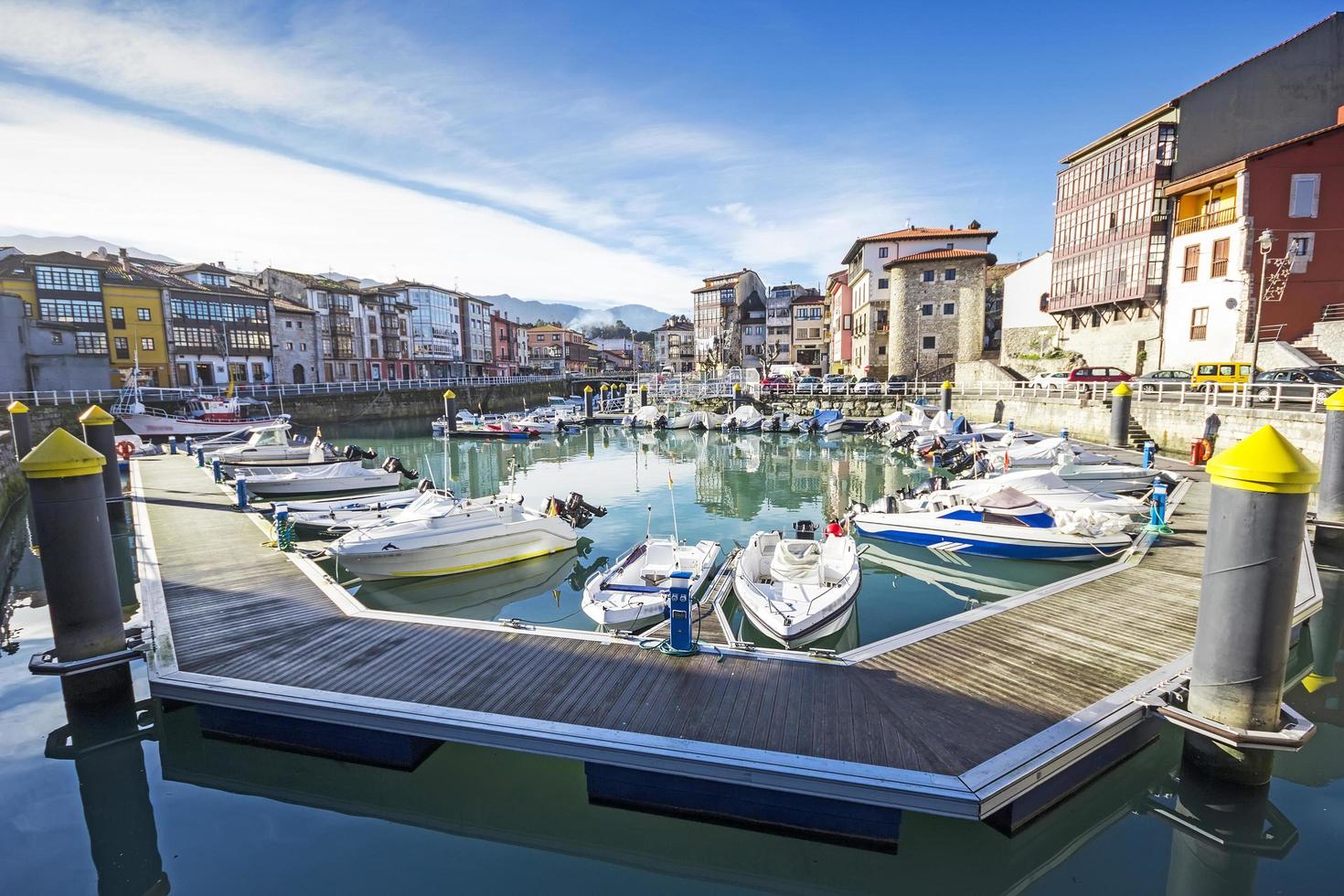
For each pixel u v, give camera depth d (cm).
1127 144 3769
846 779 610
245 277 7006
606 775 686
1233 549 650
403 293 8675
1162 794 741
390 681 814
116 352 5222
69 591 862
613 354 14612
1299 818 675
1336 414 1436
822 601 1120
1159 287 3628
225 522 1814
